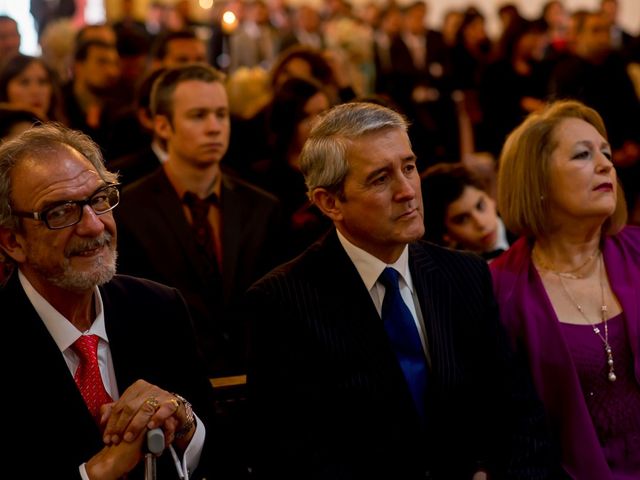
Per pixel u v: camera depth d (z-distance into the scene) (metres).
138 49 6.40
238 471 2.69
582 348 2.74
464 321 2.53
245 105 5.65
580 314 2.79
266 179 4.52
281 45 9.74
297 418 2.39
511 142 2.90
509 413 2.54
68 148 2.21
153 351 2.38
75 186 2.15
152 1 11.42
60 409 2.17
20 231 2.16
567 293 2.83
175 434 2.20
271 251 3.87
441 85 9.16
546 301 2.79
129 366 2.33
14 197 2.15
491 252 3.49
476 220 3.51
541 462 2.51
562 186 2.78
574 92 7.32
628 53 8.58
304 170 2.46
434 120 7.43
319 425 2.40
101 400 2.24
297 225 4.02
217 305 3.68
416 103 7.50
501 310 2.82
